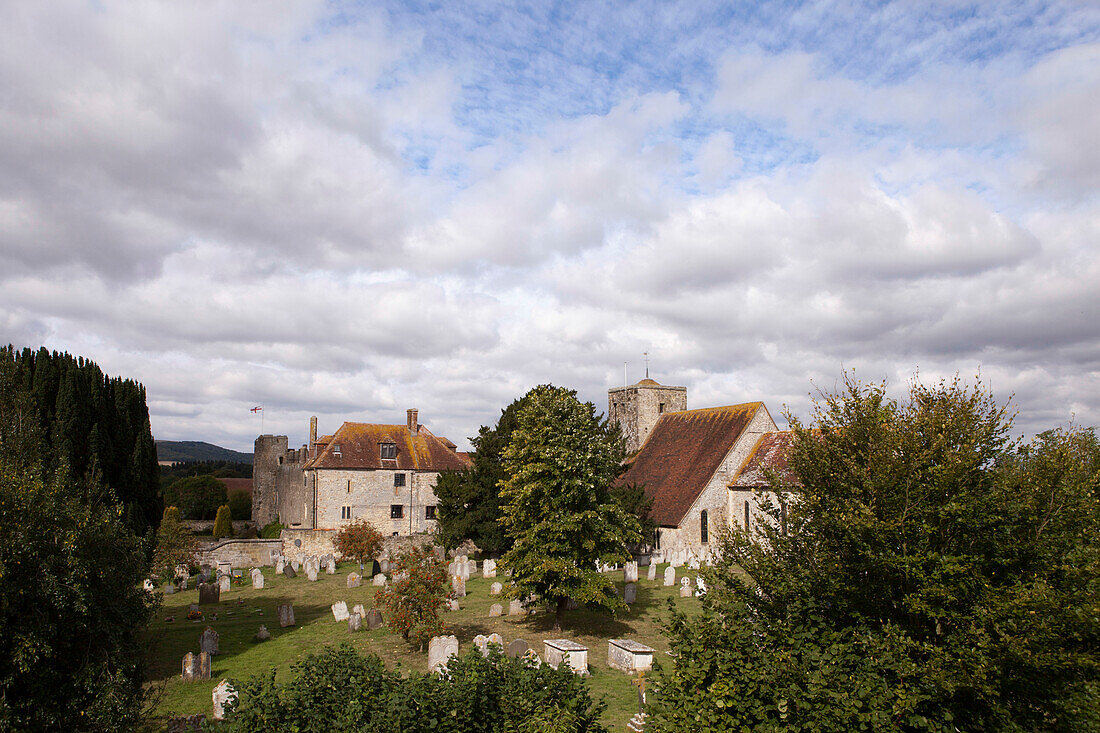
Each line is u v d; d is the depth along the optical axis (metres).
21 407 20.88
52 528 15.54
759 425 54.31
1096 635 11.71
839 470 14.77
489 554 50.50
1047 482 12.67
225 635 31.09
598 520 28.89
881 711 11.22
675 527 50.66
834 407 15.22
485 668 14.78
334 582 46.06
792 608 13.70
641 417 66.88
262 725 13.39
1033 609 11.16
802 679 11.98
